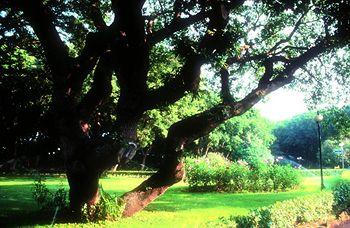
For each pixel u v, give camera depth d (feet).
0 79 38.91
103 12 47.50
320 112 51.62
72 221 35.99
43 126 36.83
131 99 35.24
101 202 36.81
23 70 41.29
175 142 37.60
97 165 35.17
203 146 179.11
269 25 47.93
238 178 69.87
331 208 45.32
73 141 35.58
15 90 38.93
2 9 37.91
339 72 49.01
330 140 178.60
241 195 64.39
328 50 39.32
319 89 50.72
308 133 248.93
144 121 109.91
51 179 87.61
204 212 44.98
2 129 37.68
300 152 254.88
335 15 31.19
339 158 174.60
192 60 33.58
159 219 38.96
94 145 35.19
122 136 35.17
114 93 84.69
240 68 47.44
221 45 32.40
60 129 35.63
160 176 39.01
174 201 54.85
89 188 36.22
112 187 75.92
